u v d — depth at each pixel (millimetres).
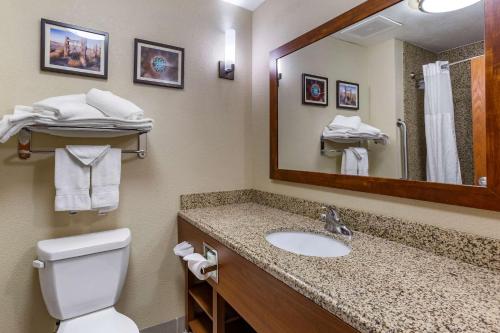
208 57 1849
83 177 1326
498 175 834
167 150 1708
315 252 1280
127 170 1584
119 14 1548
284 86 1717
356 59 1271
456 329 557
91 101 1326
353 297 684
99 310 1357
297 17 1620
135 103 1596
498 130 837
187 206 1779
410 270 850
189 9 1773
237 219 1514
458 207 942
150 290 1675
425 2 1026
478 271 844
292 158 1665
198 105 1814
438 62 984
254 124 2029
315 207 1503
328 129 1420
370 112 1213
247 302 1042
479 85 884
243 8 1993
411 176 1064
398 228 1106
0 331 1302
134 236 1617
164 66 1679
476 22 892
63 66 1397
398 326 567
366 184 1227
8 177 1303
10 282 1316
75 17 1431
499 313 615
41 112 1208
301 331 779
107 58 1507
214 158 1888
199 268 1285
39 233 1370
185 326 1733
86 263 1307
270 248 1051
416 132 1048
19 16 1310
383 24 1156
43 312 1386
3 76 1278
